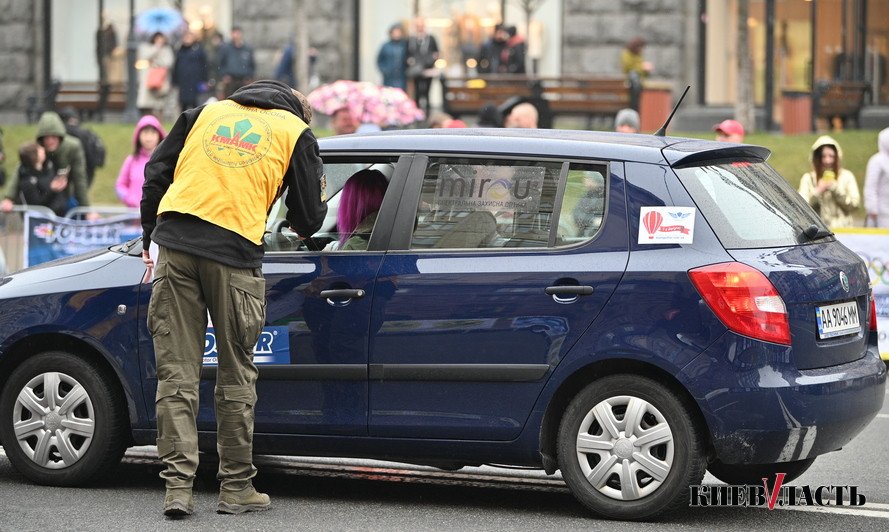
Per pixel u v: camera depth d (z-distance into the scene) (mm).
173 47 81312
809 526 21906
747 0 73875
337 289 22734
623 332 21547
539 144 22766
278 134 21734
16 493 23578
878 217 44875
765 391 20953
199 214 21391
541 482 25359
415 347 22375
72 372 23953
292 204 21922
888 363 41250
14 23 94875
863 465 27109
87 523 21406
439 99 86375
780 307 21203
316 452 23000
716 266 21312
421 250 22672
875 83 86688
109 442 23859
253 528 21172
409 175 23094
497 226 22531
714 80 84562
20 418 24266
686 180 21953
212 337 23297
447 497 23906
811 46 86250
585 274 21828
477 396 22188
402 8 87812
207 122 21797
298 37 77312
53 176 46531
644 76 76375
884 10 86250
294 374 22812
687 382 21172
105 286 23859
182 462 21797
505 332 22047
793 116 74188
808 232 22734
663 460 21547
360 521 21828
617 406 21766
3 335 24188
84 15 94500
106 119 87812
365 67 88812
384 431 22562
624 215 21969
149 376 23516
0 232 44562
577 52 84625
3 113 95125
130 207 46094
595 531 21234
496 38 79375
